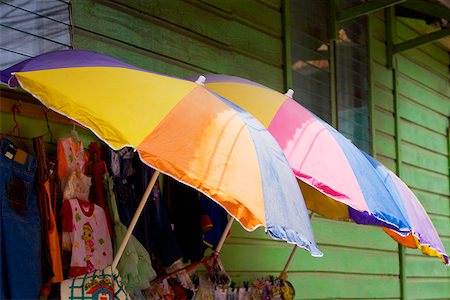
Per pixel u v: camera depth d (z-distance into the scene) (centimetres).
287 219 304
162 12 469
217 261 428
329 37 634
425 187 762
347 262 621
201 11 501
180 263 416
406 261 711
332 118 623
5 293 328
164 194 439
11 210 334
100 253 370
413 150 747
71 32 401
